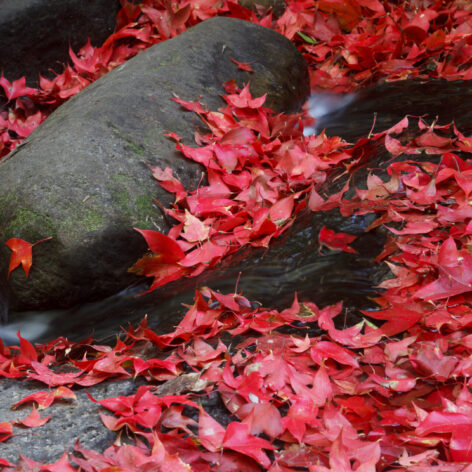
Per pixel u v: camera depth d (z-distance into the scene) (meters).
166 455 1.46
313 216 2.52
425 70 3.90
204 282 2.37
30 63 4.06
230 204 2.68
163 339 1.98
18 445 1.59
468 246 2.07
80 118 2.87
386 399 1.69
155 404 1.65
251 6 4.58
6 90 3.84
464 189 2.29
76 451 1.57
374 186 2.48
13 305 2.52
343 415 1.64
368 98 3.73
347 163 2.94
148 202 2.63
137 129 2.89
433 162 2.64
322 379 1.67
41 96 3.91
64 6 4.08
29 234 2.45
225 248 2.47
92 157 2.67
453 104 3.38
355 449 1.48
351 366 1.79
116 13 4.38
